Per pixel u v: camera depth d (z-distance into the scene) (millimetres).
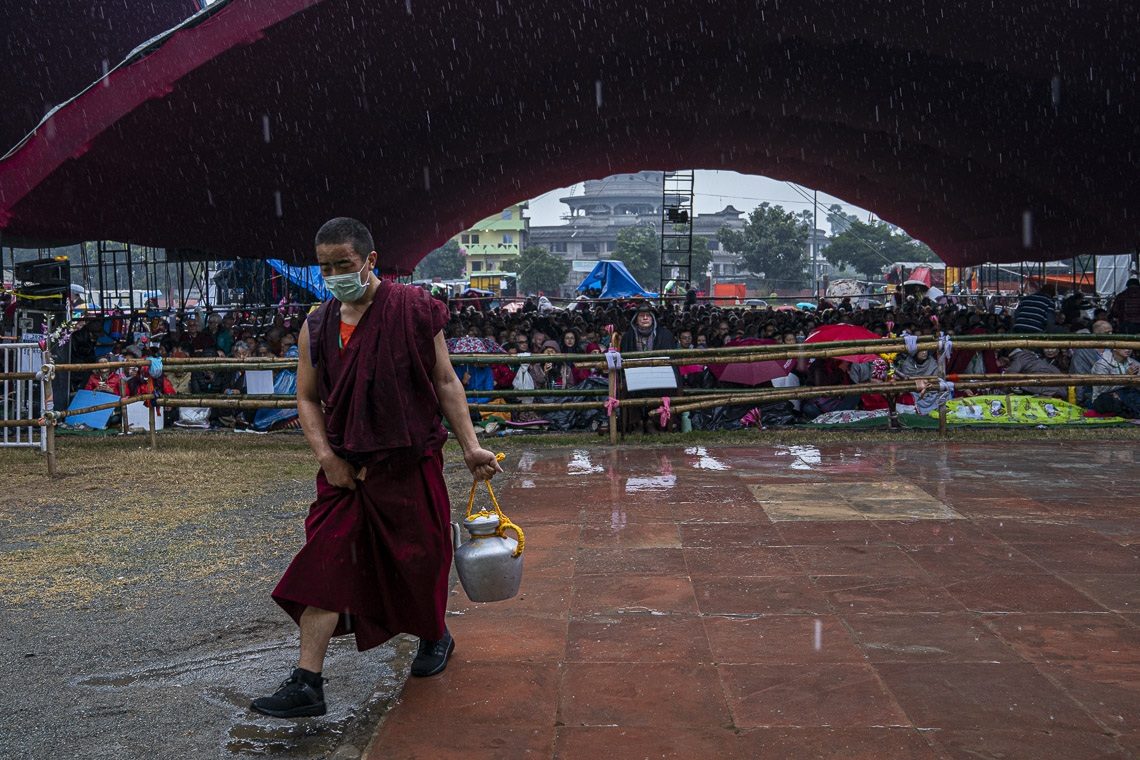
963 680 3297
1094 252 26562
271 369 9289
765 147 26641
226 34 12281
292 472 7969
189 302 33000
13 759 2926
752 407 10305
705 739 2891
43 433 7875
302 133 15773
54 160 12750
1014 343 9344
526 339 12539
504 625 3965
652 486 6871
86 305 23547
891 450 8414
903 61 17625
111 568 5082
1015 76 17031
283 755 2920
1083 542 5121
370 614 3104
